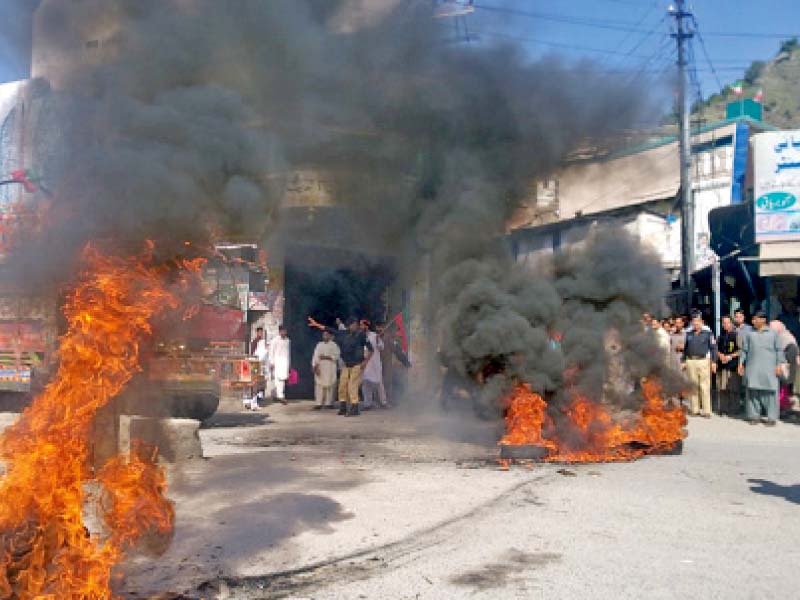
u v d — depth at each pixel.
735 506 5.65
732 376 13.73
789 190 14.33
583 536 4.71
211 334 9.05
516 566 4.09
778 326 13.49
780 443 9.81
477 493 5.96
